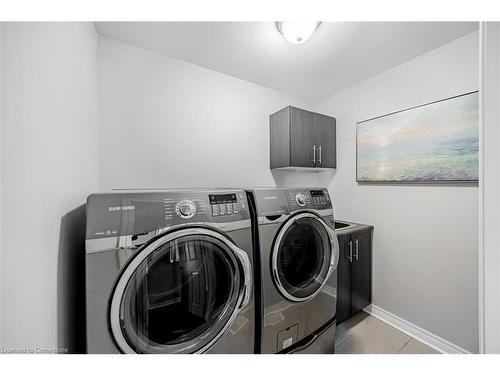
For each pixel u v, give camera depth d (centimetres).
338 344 168
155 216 81
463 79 150
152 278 82
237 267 101
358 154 219
